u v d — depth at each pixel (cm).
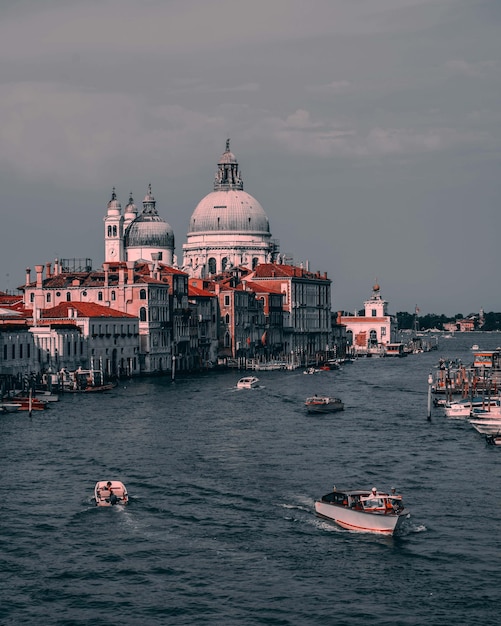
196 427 14700
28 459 11900
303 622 7269
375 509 9119
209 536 8862
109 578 7956
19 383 19050
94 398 18950
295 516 9444
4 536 8838
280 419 15788
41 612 7400
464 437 13750
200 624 7238
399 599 7612
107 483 10044
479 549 8556
